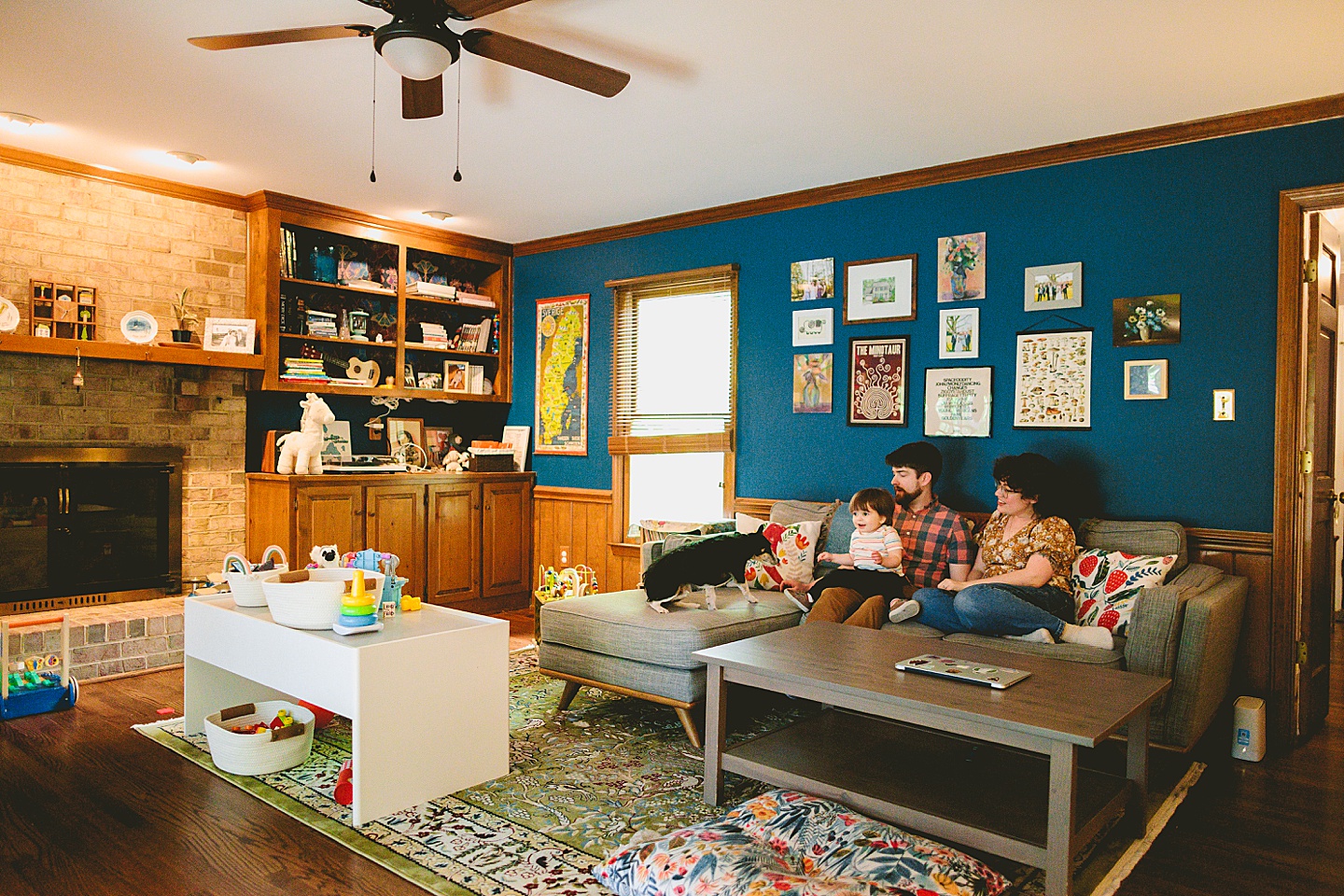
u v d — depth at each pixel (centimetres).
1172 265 350
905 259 420
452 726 264
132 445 428
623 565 526
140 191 438
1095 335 368
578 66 248
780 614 348
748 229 478
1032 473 345
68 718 333
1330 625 374
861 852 202
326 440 518
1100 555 335
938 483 410
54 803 254
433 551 516
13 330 386
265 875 213
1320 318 346
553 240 568
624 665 324
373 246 541
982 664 249
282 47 287
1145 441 356
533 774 283
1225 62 289
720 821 223
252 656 279
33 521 397
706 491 498
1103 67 295
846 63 295
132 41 286
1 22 273
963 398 403
